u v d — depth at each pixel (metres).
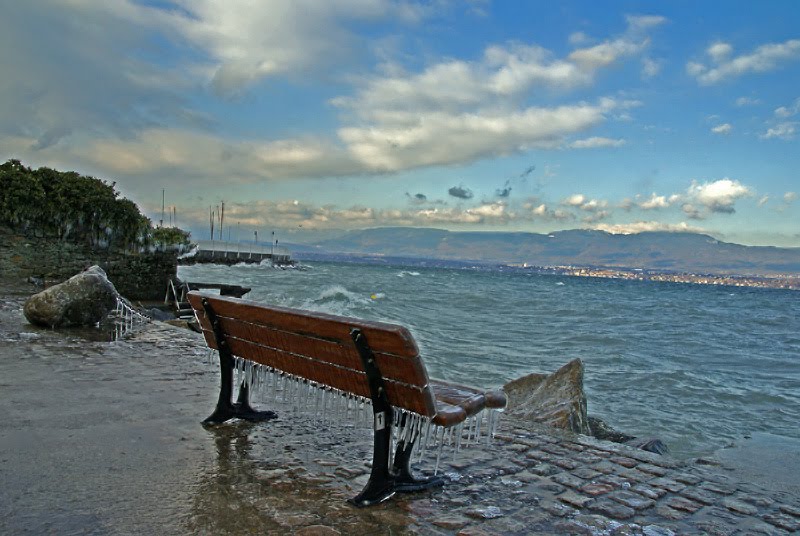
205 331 5.45
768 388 13.12
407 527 3.26
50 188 21.69
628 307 42.12
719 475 4.58
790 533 3.48
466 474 4.26
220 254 99.81
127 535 2.98
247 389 5.38
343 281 54.97
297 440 4.84
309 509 3.43
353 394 3.87
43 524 3.08
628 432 8.94
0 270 20.62
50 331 10.77
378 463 3.64
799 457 6.64
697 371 15.03
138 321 12.98
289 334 4.12
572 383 7.39
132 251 23.42
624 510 3.69
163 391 6.47
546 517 3.51
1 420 5.09
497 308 33.53
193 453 4.39
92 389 6.43
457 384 4.32
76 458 4.17
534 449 4.98
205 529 3.09
